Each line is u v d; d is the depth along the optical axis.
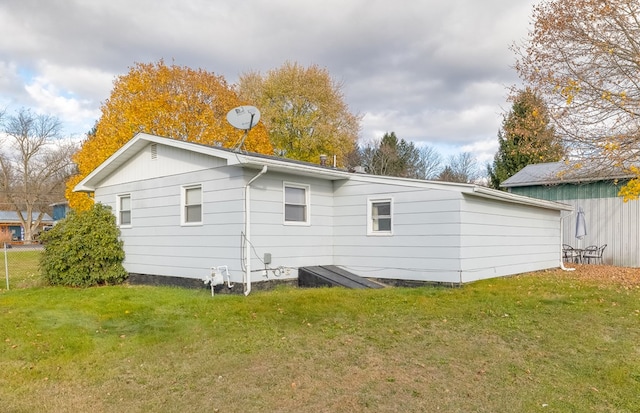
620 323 6.22
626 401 3.84
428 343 5.41
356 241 11.05
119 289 10.28
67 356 5.09
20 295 9.27
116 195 12.62
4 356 5.10
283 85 29.80
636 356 4.93
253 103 29.75
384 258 10.48
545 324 6.17
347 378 4.36
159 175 11.18
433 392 4.02
